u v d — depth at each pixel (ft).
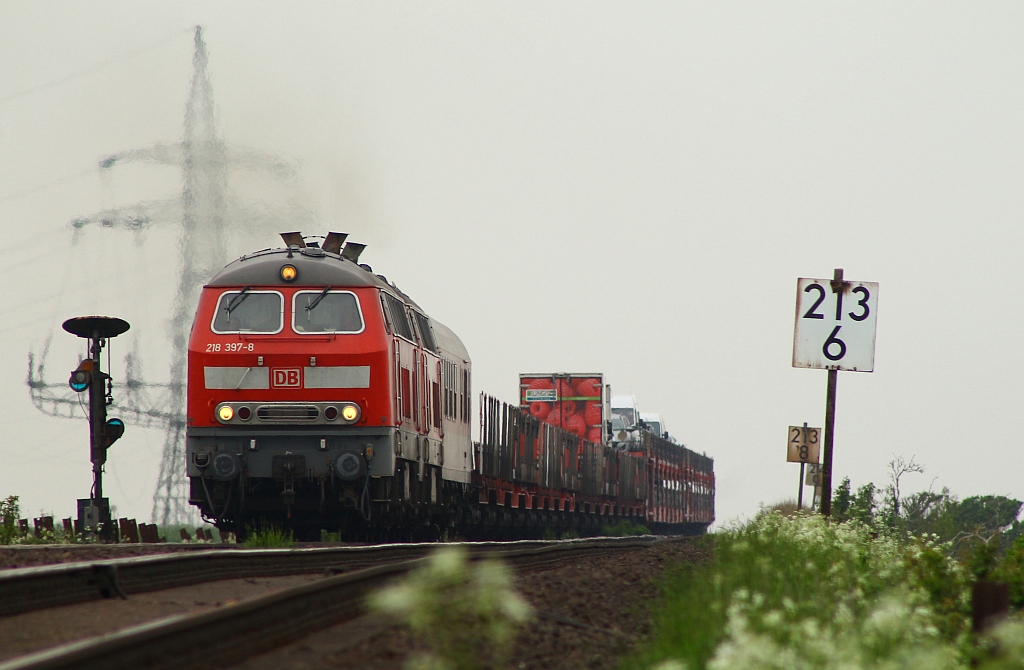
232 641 84.33
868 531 208.44
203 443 229.45
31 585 105.91
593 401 561.02
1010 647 81.97
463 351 349.00
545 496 455.22
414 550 191.83
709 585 122.31
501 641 72.59
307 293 232.94
